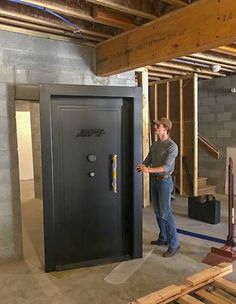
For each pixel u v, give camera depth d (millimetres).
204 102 6930
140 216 3311
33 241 3939
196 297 2121
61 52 3631
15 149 3340
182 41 2805
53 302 2518
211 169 6855
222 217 4879
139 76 5258
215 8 2525
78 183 3133
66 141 3055
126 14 3186
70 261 3166
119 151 3256
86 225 3197
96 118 3141
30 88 3400
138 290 2686
